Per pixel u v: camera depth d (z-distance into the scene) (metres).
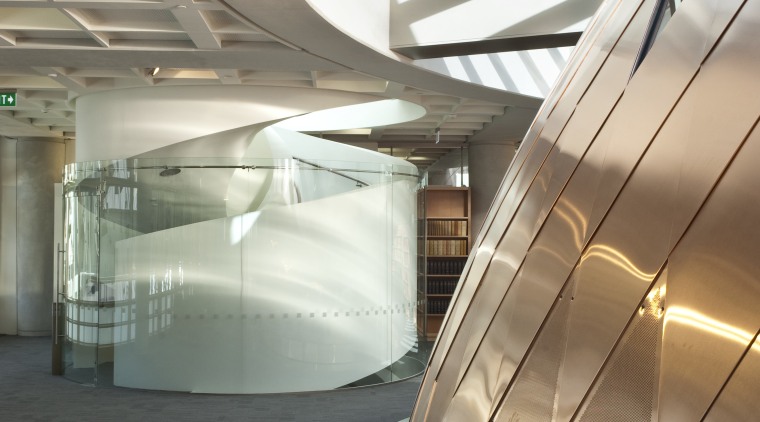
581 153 2.21
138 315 9.83
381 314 10.28
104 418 8.17
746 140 1.42
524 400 2.03
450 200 16.62
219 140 10.78
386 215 10.39
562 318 1.95
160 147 10.49
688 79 1.71
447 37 8.28
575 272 1.96
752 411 1.19
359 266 10.09
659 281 1.55
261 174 9.73
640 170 1.77
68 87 10.33
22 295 15.77
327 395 9.47
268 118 10.60
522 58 10.60
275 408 8.69
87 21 7.36
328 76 10.27
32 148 15.80
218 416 8.27
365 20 7.88
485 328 2.63
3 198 16.02
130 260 9.89
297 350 9.71
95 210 10.17
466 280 3.38
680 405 1.35
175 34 7.88
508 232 2.75
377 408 8.71
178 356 9.66
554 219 2.24
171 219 9.75
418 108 12.52
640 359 1.53
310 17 6.88
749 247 1.32
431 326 16.30
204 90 10.48
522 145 3.36
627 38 2.34
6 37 7.84
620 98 2.10
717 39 1.66
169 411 8.50
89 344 10.23
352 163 10.11
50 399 9.22
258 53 8.34
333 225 9.94
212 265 9.66
